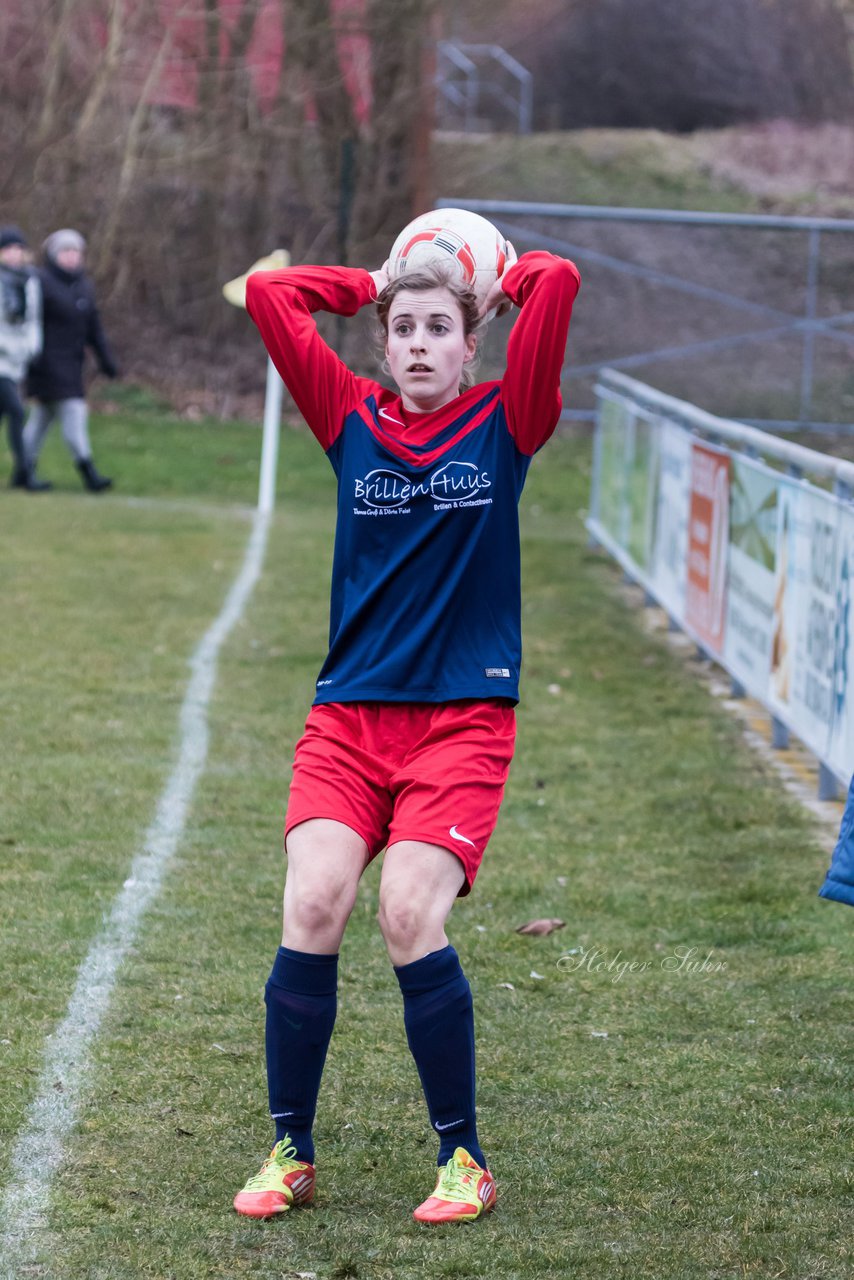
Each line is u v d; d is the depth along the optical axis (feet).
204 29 152.35
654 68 209.05
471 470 24.77
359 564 25.18
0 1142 26.55
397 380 25.26
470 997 24.36
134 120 146.51
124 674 62.49
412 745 24.85
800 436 139.95
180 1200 24.81
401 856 23.91
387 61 152.05
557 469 130.62
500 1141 27.25
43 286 106.42
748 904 40.14
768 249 169.17
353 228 154.71
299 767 25.04
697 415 69.46
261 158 154.81
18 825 44.37
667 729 58.75
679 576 73.26
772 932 38.09
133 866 41.34
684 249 168.25
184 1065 29.84
